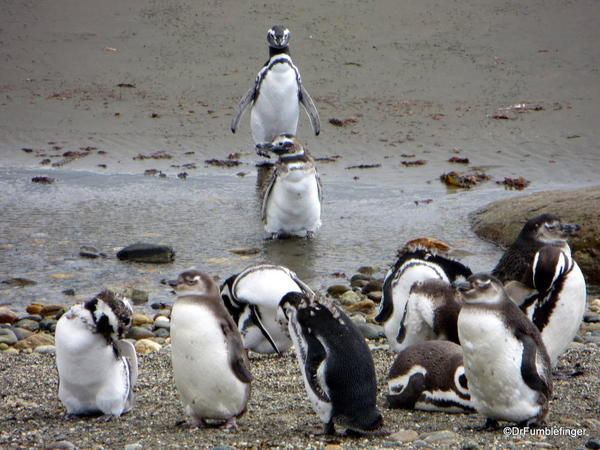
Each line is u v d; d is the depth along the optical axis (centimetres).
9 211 1702
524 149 2053
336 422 700
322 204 1764
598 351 997
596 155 2002
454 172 1897
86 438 716
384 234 1580
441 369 789
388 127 2219
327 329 702
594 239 1384
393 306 984
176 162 2036
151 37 2898
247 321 1002
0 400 845
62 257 1456
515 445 676
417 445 672
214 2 3155
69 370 758
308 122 2269
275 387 888
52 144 2145
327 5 3105
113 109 2373
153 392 873
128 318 758
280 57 2053
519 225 1499
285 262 1438
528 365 698
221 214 1709
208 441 700
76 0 3203
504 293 715
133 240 1545
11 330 1132
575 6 3038
